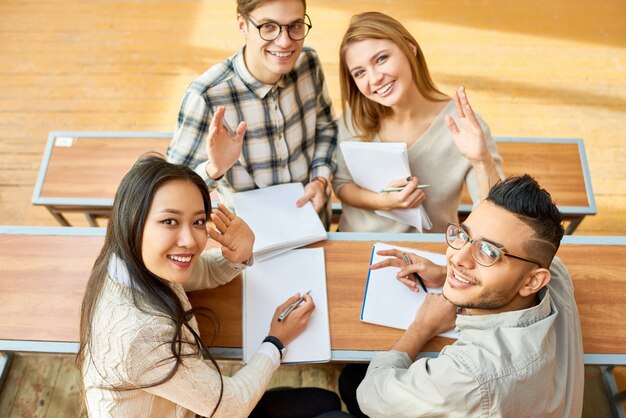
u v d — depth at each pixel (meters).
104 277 1.25
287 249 1.75
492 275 1.25
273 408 1.69
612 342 1.57
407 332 1.55
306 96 1.97
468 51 3.78
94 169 2.39
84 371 1.27
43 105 3.50
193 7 4.00
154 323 1.21
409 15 3.97
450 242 1.31
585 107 3.50
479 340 1.26
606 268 1.71
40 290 1.64
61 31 3.88
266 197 1.91
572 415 1.33
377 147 1.80
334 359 1.54
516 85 3.60
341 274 1.70
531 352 1.22
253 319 1.59
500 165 1.81
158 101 3.51
